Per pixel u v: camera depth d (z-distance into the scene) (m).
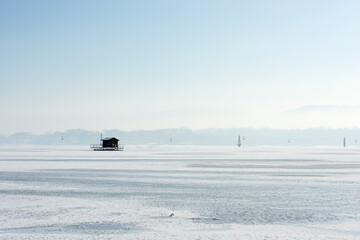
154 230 16.27
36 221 17.94
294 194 26.28
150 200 23.86
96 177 37.28
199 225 17.22
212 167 50.59
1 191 27.61
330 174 40.94
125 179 35.56
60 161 63.28
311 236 15.22
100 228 16.61
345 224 17.42
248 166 52.84
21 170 45.00
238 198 24.61
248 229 16.45
